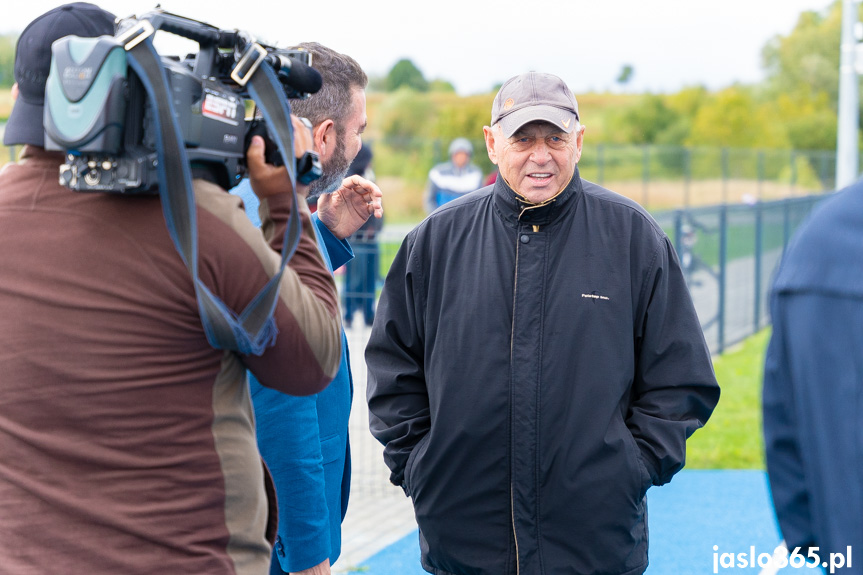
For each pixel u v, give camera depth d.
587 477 2.66
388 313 2.99
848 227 1.50
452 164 15.00
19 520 1.66
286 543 2.38
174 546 1.68
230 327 1.65
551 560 2.70
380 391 2.97
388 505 5.49
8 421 1.68
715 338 10.26
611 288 2.72
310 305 1.80
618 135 51.75
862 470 1.41
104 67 1.52
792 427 1.58
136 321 1.67
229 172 1.78
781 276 1.56
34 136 1.75
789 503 1.59
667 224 8.83
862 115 39.69
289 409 2.32
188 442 1.71
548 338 2.71
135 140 1.57
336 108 2.63
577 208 2.79
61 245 1.70
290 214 1.71
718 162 34.50
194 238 1.59
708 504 5.67
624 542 2.71
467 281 2.82
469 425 2.74
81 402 1.66
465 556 2.80
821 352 1.47
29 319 1.69
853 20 11.05
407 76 63.44
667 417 2.73
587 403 2.67
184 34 1.71
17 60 1.78
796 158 35.66
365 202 2.76
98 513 1.65
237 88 1.81
